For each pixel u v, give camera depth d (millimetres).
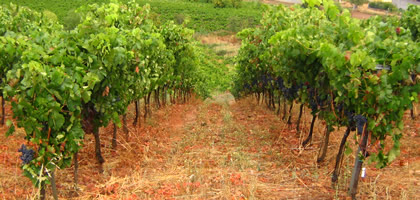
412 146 6793
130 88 7332
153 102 12445
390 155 4527
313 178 5566
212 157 6570
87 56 5336
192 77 15148
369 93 4379
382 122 4434
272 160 6395
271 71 9109
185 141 7734
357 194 4938
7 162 6062
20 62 5188
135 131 8289
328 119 5699
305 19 8172
